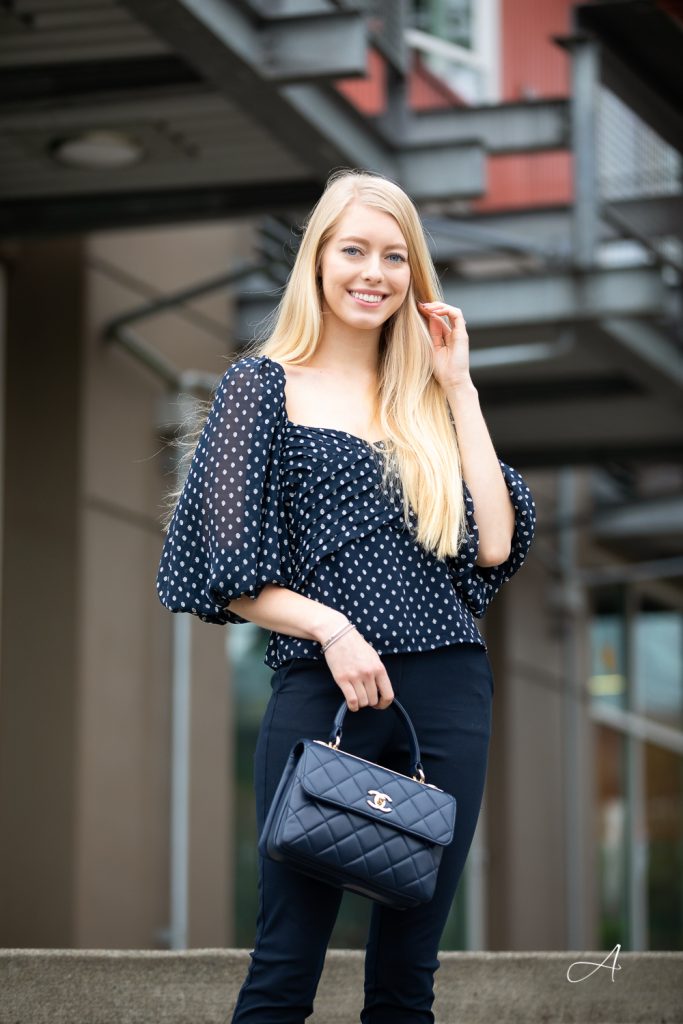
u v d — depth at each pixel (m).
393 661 3.31
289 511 3.38
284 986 3.26
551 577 18.06
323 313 3.63
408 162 10.02
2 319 10.95
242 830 13.16
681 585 22.45
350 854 3.10
